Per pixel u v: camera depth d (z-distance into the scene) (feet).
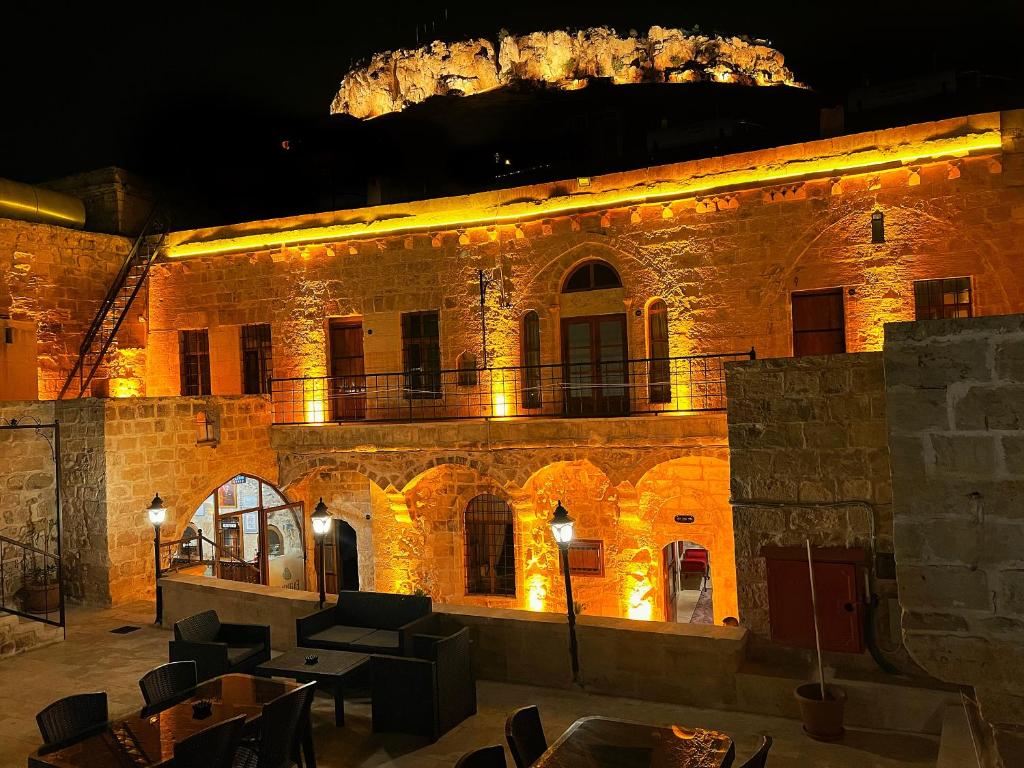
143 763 18.58
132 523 45.29
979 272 40.50
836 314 44.57
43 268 55.11
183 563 48.32
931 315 42.29
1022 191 39.58
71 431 45.44
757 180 45.06
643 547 49.01
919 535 15.10
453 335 52.80
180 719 21.24
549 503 51.29
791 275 44.68
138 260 61.11
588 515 50.39
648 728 19.52
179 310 60.80
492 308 51.85
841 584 27.76
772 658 29.09
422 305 53.72
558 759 17.79
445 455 49.65
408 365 54.75
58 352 55.77
